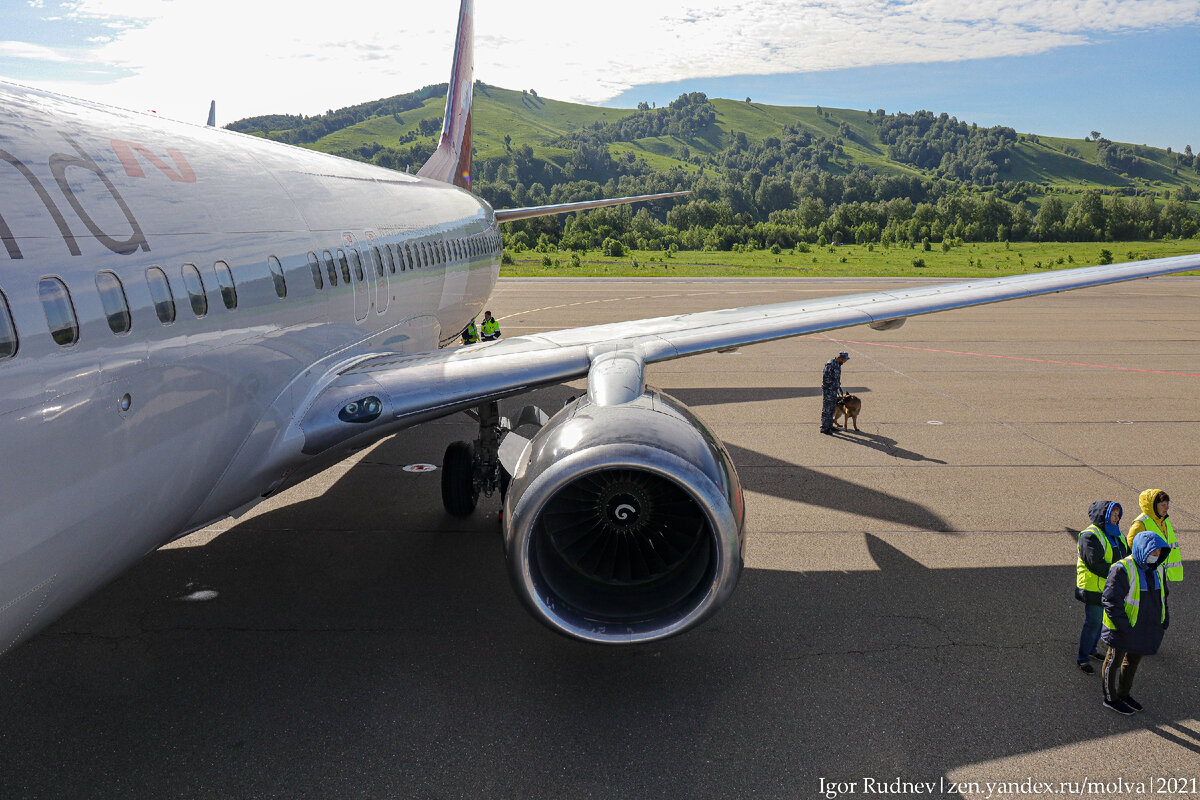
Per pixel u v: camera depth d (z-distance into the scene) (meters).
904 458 13.64
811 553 9.73
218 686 6.86
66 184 4.96
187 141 6.89
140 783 5.65
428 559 9.50
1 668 7.09
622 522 6.80
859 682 7.00
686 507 6.83
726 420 16.25
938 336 27.64
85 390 4.63
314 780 5.71
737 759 5.98
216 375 5.98
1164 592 6.35
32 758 5.90
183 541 9.96
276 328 6.93
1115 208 140.12
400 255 10.53
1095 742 6.21
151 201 5.67
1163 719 6.50
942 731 6.33
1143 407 17.38
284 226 7.45
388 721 6.40
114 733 6.21
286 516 10.85
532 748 6.09
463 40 20.39
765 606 8.38
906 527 10.57
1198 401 17.94
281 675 7.04
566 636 6.28
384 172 12.28
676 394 18.56
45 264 4.49
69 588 4.98
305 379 7.50
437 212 13.12
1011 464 13.34
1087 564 6.99
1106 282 10.55
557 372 8.04
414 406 7.64
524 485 6.33
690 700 6.72
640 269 67.00
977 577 9.10
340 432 7.32
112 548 5.24
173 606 8.30
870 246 117.38
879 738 6.24
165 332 5.37
